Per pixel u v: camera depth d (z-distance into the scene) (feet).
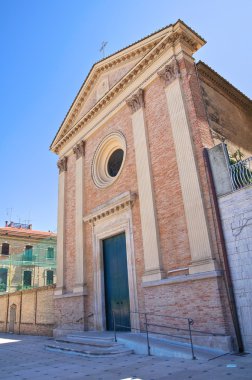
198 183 36.19
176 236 38.17
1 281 120.98
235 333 29.78
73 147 65.62
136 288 42.27
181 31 43.83
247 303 29.68
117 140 54.65
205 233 34.12
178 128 40.40
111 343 36.35
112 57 58.23
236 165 33.55
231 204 32.96
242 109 52.95
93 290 51.37
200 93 42.27
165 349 30.60
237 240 31.68
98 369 26.91
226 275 31.50
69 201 64.44
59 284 59.88
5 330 81.87
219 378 20.45
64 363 31.50
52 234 141.49
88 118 62.28
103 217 52.26
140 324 40.63
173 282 36.14
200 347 31.24
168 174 41.22
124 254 47.85
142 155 45.68
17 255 128.88
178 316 34.86
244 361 25.14
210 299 31.99
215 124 43.57
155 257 39.63
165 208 40.55
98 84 62.54
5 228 136.87
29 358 36.47
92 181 57.93
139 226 44.37
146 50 51.57
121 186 49.85
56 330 56.95
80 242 56.34
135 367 26.37
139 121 47.98
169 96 43.11
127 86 52.90
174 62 43.62
